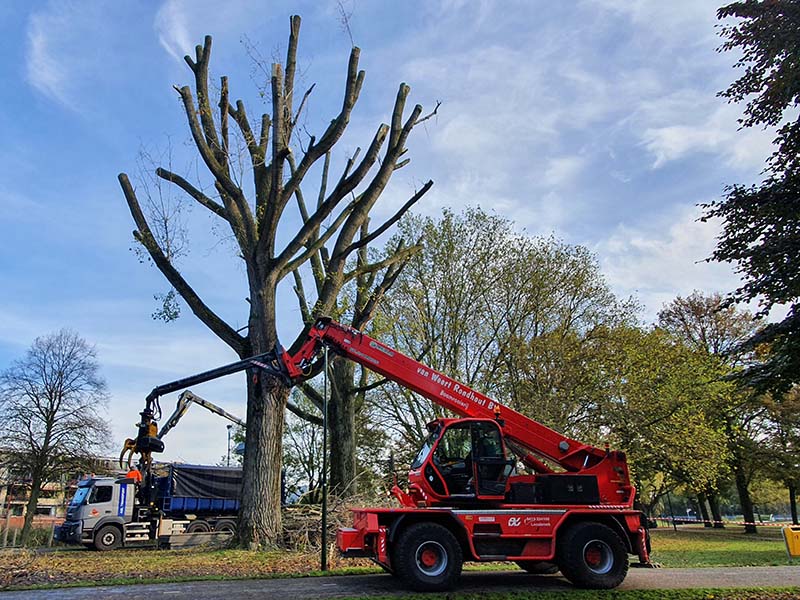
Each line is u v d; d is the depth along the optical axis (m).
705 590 8.70
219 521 24.97
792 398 34.38
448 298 28.88
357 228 16.80
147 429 13.12
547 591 8.88
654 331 29.03
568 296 29.70
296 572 10.93
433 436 10.59
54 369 34.22
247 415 15.26
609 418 26.61
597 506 10.13
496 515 9.61
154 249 15.69
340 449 21.95
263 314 15.42
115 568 11.54
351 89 15.36
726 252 10.27
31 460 32.88
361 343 11.91
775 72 9.79
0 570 11.27
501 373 29.14
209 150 15.61
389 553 9.37
